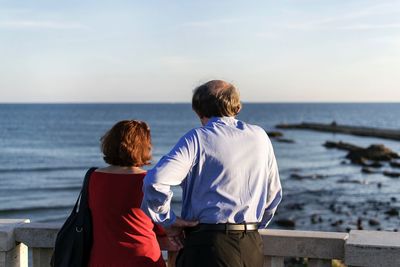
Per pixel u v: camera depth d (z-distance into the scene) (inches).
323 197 1294.3
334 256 128.7
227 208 114.0
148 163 130.6
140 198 124.9
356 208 1152.8
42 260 147.7
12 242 145.5
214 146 116.3
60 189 1427.2
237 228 114.0
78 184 1512.1
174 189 1267.2
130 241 124.3
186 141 115.9
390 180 1619.1
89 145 2770.7
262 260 119.6
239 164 116.2
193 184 116.4
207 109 122.5
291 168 1937.7
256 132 121.8
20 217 1083.3
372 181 1593.3
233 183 115.3
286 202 1210.6
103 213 124.3
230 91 122.6
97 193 125.3
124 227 124.3
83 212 126.0
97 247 124.6
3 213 1127.6
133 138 126.1
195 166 115.7
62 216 1094.4
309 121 5944.9
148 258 124.6
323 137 3599.9
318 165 2042.3
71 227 126.5
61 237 126.4
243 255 113.3
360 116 7613.2
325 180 1610.5
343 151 2600.9
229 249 112.7
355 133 3843.5
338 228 954.7
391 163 1998.0
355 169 1909.4
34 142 2918.3
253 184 117.0
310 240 130.1
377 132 3919.8
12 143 2856.8
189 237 116.5
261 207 120.3
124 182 125.2
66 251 125.4
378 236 130.0
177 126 4525.1
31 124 4564.5
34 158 2191.2
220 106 121.6
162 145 2859.3
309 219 1027.9
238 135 119.0
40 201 1252.5
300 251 130.9
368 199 1278.3
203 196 115.3
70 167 1904.5
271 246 132.6
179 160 112.8
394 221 1021.2
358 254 123.2
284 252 132.0
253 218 116.6
